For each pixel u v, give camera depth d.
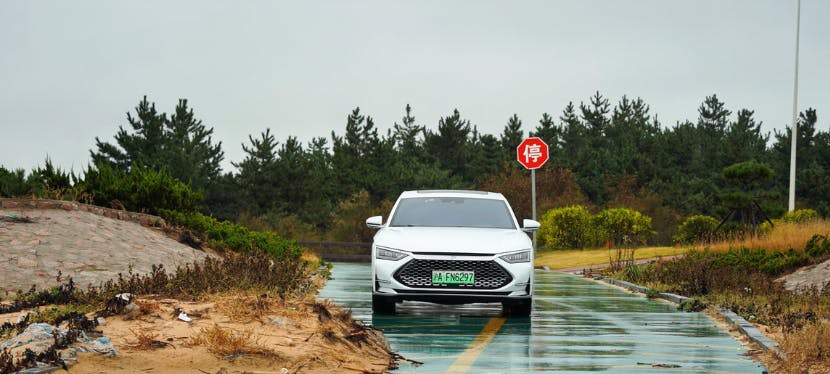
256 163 63.84
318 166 75.56
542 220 42.44
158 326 8.20
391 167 74.19
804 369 7.99
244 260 14.85
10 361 6.49
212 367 7.15
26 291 12.36
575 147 97.19
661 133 91.50
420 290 11.81
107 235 16.56
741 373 7.99
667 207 60.47
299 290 14.96
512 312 12.53
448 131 88.62
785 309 13.62
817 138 76.25
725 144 74.81
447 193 13.89
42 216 16.66
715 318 12.80
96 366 6.89
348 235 50.28
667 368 8.24
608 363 8.49
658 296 16.58
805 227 25.59
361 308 13.46
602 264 28.61
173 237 19.31
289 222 53.41
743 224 34.69
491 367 8.19
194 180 56.56
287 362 7.46
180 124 62.16
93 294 11.34
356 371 7.50
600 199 72.44
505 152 81.56
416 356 8.79
